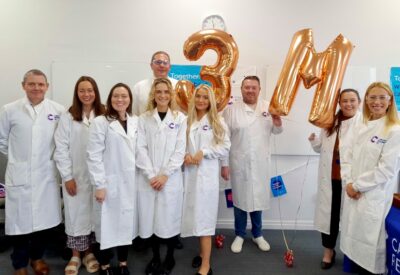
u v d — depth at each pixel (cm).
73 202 187
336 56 194
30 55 268
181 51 266
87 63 267
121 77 269
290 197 281
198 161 183
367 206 166
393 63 266
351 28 263
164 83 184
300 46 198
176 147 184
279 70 266
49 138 186
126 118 184
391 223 160
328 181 199
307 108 271
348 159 181
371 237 165
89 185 189
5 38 266
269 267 211
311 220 282
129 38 267
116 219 179
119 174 178
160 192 181
